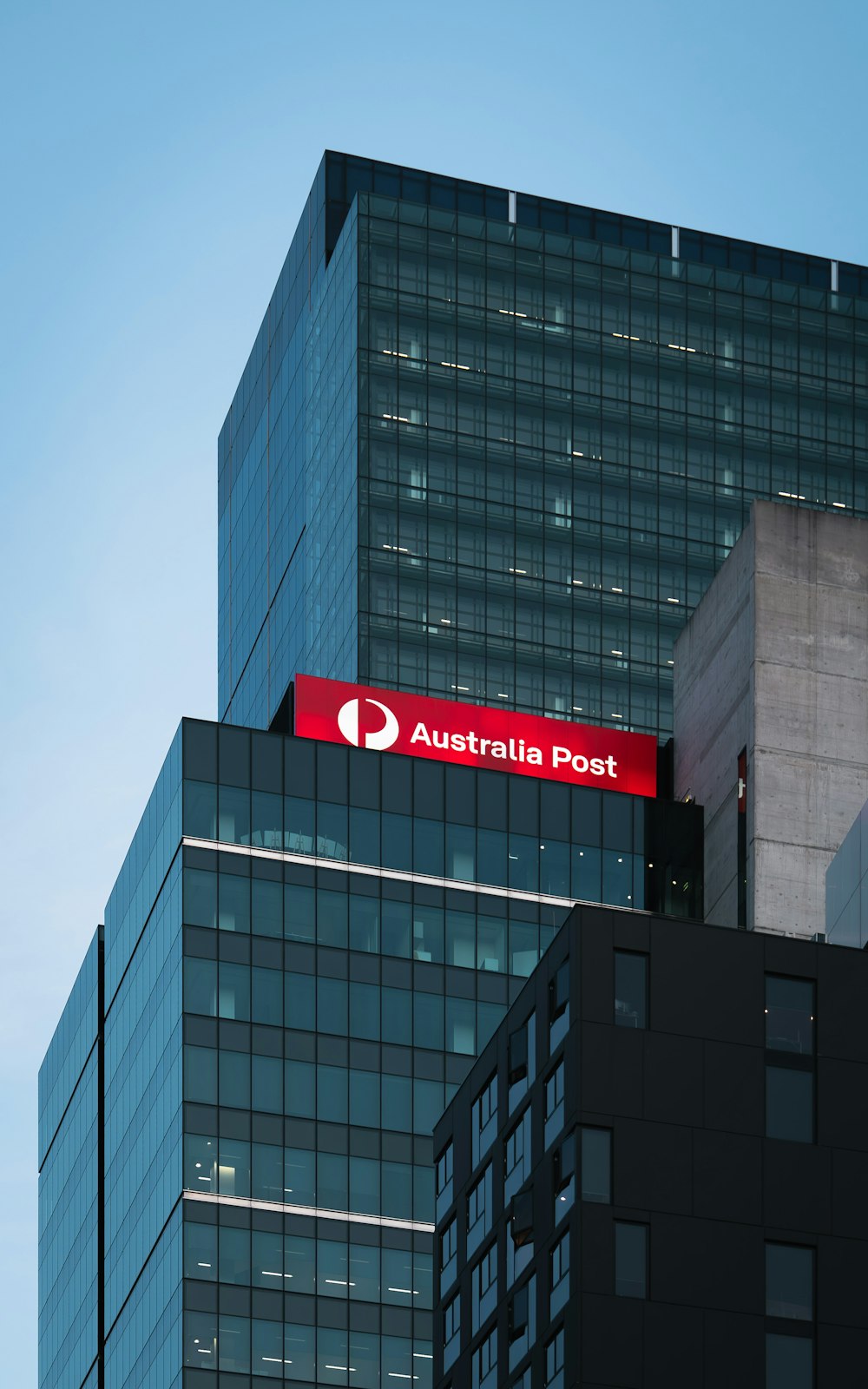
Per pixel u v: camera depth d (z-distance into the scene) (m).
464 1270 138.50
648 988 127.50
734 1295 121.69
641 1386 119.44
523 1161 131.88
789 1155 124.81
